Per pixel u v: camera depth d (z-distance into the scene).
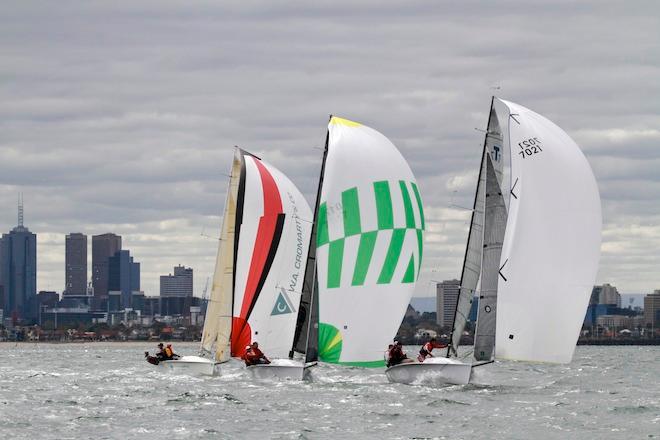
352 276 92.31
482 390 94.69
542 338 85.19
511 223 85.56
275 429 73.44
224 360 108.19
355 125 93.38
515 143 85.56
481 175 87.88
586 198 84.75
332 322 93.12
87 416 79.81
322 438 69.88
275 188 104.88
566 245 84.75
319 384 100.06
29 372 145.25
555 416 79.50
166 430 72.81
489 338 87.75
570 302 84.75
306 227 105.06
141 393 97.31
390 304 92.50
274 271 104.25
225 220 107.38
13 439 69.12
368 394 91.44
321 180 93.06
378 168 92.19
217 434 71.12
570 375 136.88
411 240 92.69
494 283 86.69
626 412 82.12
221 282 109.38
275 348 104.06
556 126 86.00
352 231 92.00
